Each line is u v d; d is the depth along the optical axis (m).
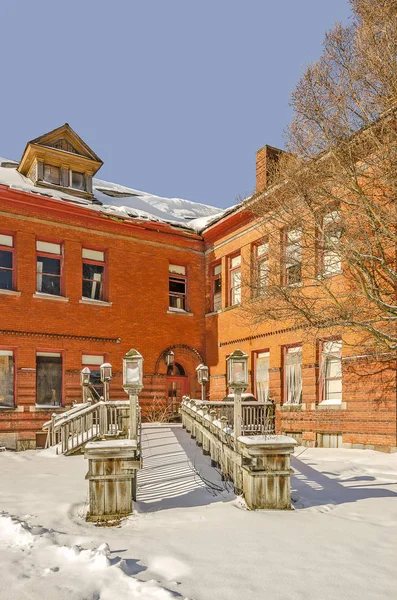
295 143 12.20
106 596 3.97
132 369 7.81
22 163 23.25
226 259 23.56
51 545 5.34
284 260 13.77
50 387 19.84
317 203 12.19
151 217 23.77
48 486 9.26
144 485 9.06
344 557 4.86
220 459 9.79
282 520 6.34
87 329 20.88
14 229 19.72
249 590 4.01
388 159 10.70
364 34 10.74
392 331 13.45
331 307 12.98
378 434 14.79
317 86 11.40
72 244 21.08
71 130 22.91
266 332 20.34
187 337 23.89
